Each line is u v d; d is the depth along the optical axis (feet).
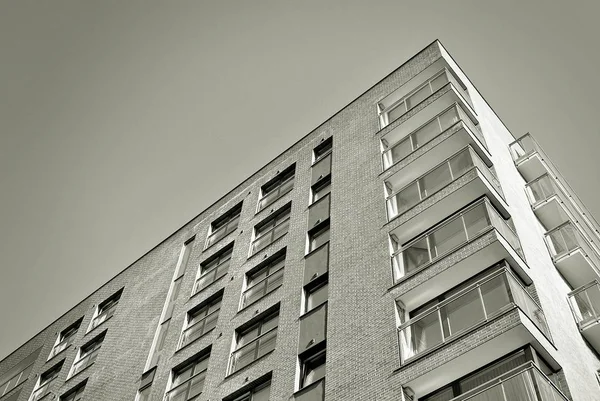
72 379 110.83
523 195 83.25
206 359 84.94
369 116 101.86
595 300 66.18
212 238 113.80
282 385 68.28
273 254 90.89
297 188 101.04
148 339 101.65
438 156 80.94
